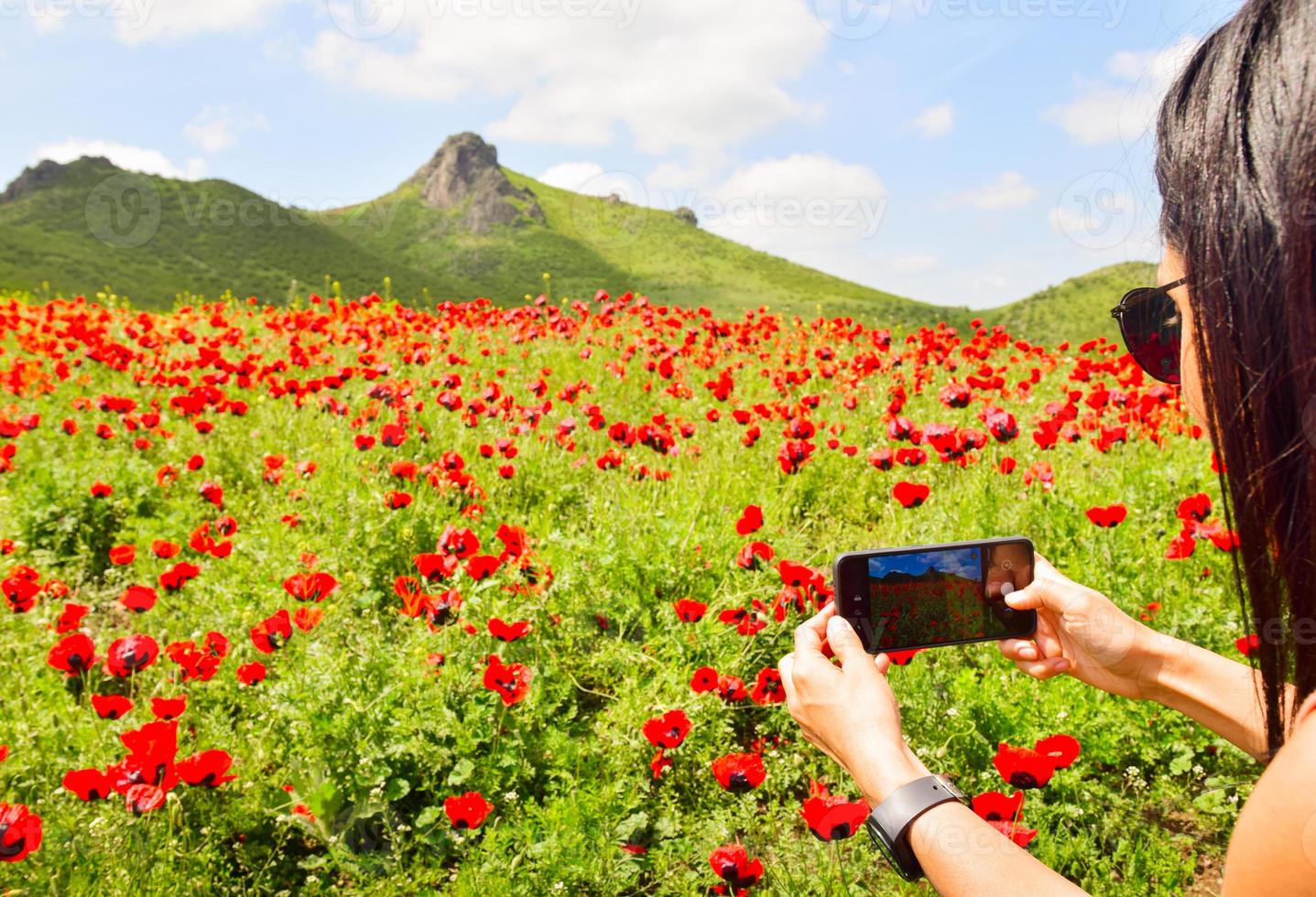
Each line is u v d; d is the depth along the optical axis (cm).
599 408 602
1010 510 453
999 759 237
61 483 528
